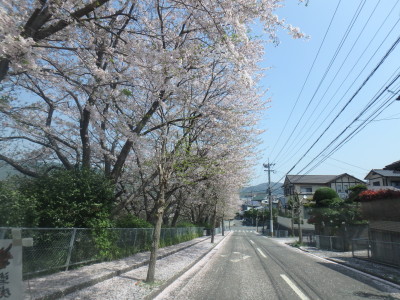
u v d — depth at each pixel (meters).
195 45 9.30
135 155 15.28
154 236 8.70
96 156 15.15
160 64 7.48
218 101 14.12
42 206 8.21
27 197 7.89
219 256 16.91
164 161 9.62
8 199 6.39
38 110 12.64
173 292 7.73
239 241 32.41
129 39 8.15
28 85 11.17
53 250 7.78
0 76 6.27
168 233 21.00
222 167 16.48
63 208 8.47
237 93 14.27
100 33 8.00
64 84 10.25
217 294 7.49
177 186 17.20
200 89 13.47
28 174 12.04
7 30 5.45
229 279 9.59
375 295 7.38
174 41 9.49
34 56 6.36
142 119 10.50
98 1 6.46
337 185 45.47
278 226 60.44
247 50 11.35
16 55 5.93
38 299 5.55
